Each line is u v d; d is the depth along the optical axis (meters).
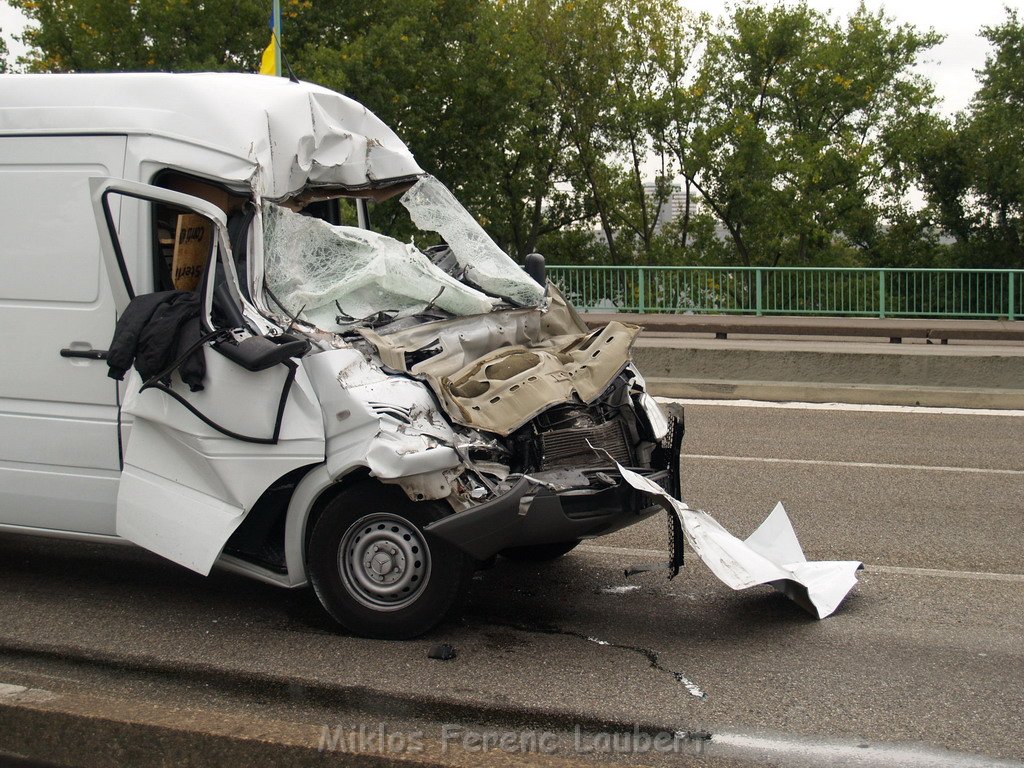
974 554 6.93
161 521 5.15
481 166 28.16
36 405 5.57
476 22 27.75
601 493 5.11
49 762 3.98
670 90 35.91
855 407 13.02
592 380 5.62
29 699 4.09
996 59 38.06
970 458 9.91
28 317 5.54
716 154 35.41
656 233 41.50
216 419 5.02
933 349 16.27
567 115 36.22
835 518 7.78
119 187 4.82
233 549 5.34
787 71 36.75
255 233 5.16
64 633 5.33
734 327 19.78
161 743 3.87
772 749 4.18
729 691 4.73
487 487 5.04
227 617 5.59
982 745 4.24
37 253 5.52
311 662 4.98
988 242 35.78
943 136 35.81
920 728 4.39
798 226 34.88
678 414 5.95
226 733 3.83
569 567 6.56
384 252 5.66
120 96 5.49
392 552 5.11
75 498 5.55
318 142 6.04
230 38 23.44
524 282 6.29
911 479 9.03
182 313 4.96
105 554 6.72
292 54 25.44
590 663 5.04
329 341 5.11
